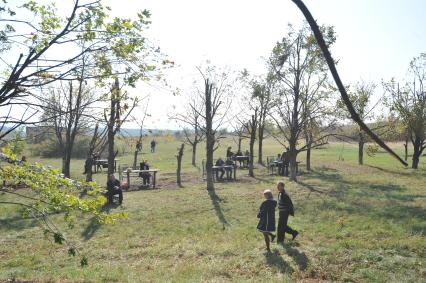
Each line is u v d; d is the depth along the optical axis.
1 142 5.91
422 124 32.69
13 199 20.14
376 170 33.66
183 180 28.91
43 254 12.41
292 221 15.22
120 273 10.09
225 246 12.21
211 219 16.23
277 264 10.23
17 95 5.43
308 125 26.78
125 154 51.28
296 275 9.48
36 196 6.83
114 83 6.46
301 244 11.99
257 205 18.67
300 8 1.44
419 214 15.24
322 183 25.34
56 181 6.44
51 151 46.16
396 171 32.56
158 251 12.10
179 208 18.41
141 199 20.91
